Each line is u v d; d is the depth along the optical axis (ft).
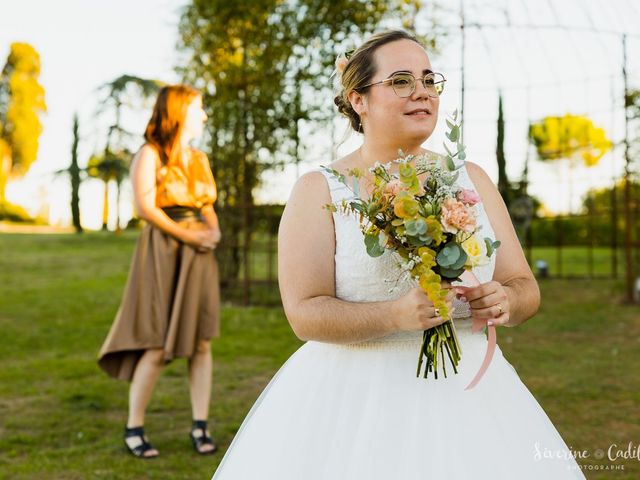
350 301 6.07
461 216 5.37
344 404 5.95
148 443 12.94
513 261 6.57
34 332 24.70
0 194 131.34
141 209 12.82
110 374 13.14
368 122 6.41
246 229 29.50
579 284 37.29
